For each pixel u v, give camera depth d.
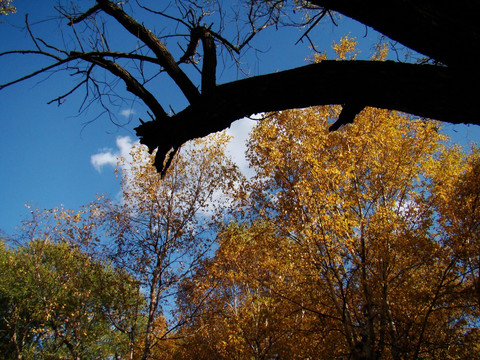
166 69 2.48
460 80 1.72
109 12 2.55
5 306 13.74
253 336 9.91
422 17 1.61
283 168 8.50
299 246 7.71
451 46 1.63
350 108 2.07
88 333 10.90
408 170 8.31
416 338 7.12
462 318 7.56
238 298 11.89
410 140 8.64
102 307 10.43
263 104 2.17
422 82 1.81
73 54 2.63
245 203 8.75
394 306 7.31
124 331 10.03
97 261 10.82
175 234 10.59
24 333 12.55
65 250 11.64
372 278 6.95
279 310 9.05
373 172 8.48
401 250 6.79
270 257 9.18
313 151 8.34
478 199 6.49
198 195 11.32
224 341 9.99
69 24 2.88
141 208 11.09
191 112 2.34
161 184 11.52
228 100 2.21
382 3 1.66
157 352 11.68
